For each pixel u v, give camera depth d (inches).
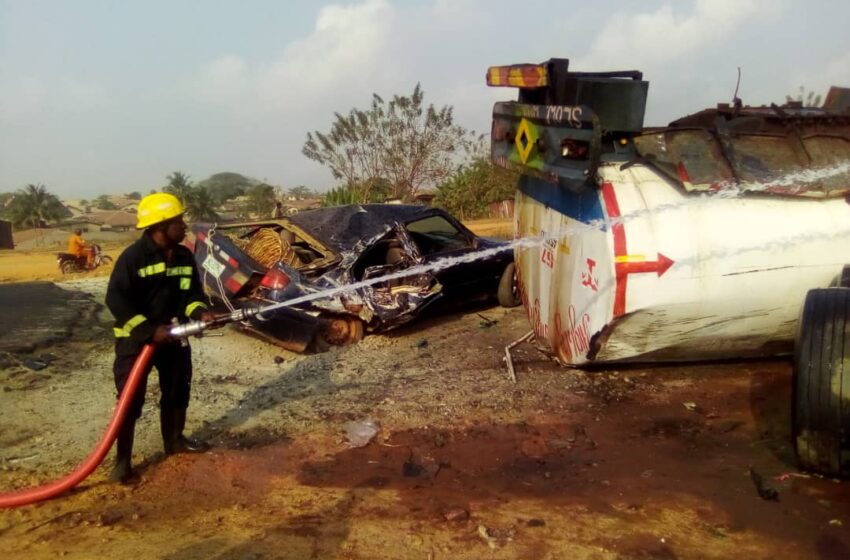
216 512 156.4
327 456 185.5
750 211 194.1
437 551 138.0
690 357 220.8
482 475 173.2
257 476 174.4
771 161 201.0
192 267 181.5
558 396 224.7
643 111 194.2
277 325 282.7
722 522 147.4
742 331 204.7
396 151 1061.8
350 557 136.2
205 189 2672.2
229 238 314.2
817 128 212.4
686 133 202.4
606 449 187.3
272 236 313.0
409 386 238.4
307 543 141.3
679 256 188.1
